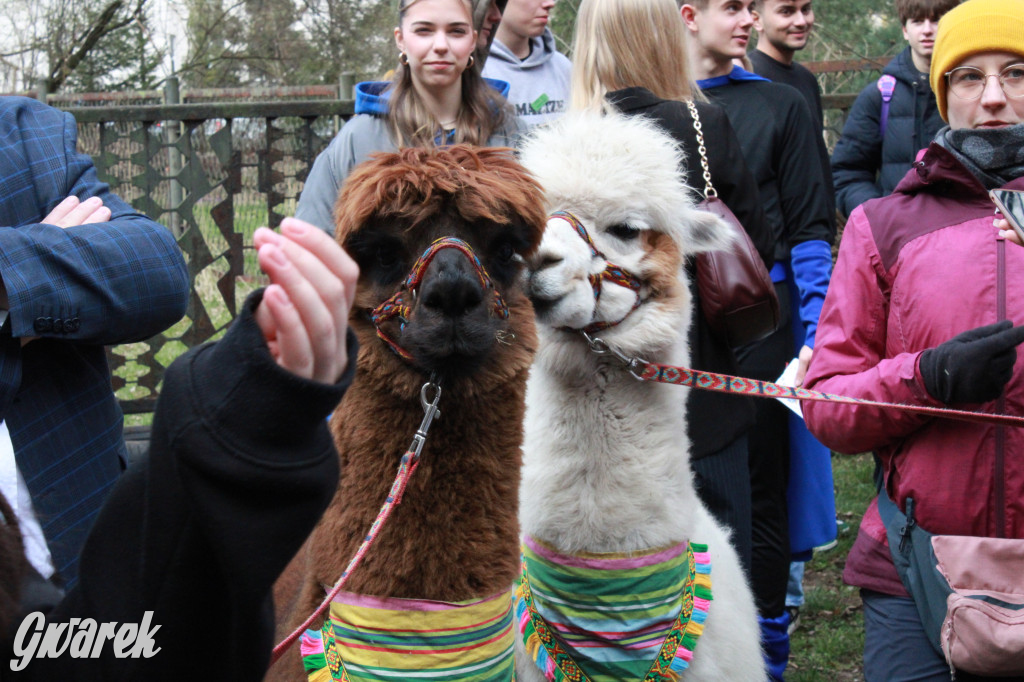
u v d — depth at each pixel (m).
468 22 3.38
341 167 3.42
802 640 4.75
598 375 2.49
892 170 5.41
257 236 1.00
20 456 2.04
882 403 2.39
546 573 2.47
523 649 2.51
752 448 3.91
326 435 1.10
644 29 3.37
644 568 2.42
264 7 17.95
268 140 5.76
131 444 3.21
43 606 1.25
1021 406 2.46
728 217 3.22
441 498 1.89
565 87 4.72
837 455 7.23
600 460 2.45
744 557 3.35
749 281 3.13
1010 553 2.37
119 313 2.09
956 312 2.52
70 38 16.47
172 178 5.77
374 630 1.87
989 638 2.29
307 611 2.00
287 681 2.01
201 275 5.90
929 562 2.46
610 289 2.53
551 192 2.57
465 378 1.88
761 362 4.05
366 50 18.11
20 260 1.97
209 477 1.03
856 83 9.82
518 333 1.99
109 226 2.13
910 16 5.20
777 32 5.37
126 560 1.11
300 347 1.02
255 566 1.03
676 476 2.51
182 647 1.10
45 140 2.28
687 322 2.71
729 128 3.41
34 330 1.97
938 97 2.86
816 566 5.61
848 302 2.71
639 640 2.40
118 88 17.53
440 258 1.80
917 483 2.52
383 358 1.90
